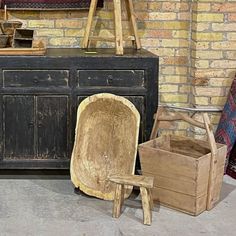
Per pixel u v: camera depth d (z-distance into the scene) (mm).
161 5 4039
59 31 4043
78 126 3434
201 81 4008
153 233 2844
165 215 3082
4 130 3555
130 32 4074
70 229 2875
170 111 4199
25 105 3533
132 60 3482
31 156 3604
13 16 3980
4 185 3566
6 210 3123
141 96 3543
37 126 3564
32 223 2945
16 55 3447
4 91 3494
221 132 3809
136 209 3166
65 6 3916
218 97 4039
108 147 3531
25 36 3656
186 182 3053
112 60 3479
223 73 4000
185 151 3441
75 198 3340
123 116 3508
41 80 3494
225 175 3795
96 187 3357
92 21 3906
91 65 3482
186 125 4203
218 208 3205
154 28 4074
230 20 3908
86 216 3053
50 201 3279
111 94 3453
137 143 3359
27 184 3596
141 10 4035
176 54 4117
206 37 3926
